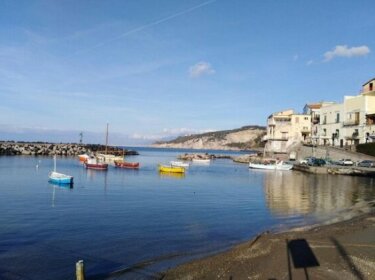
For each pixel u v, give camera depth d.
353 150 82.00
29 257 19.05
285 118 126.38
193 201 38.69
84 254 19.62
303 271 16.17
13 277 16.44
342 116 92.31
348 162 76.38
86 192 44.88
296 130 125.06
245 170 90.69
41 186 49.78
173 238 22.94
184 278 15.82
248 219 29.23
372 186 53.66
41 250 20.27
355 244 20.36
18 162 97.94
